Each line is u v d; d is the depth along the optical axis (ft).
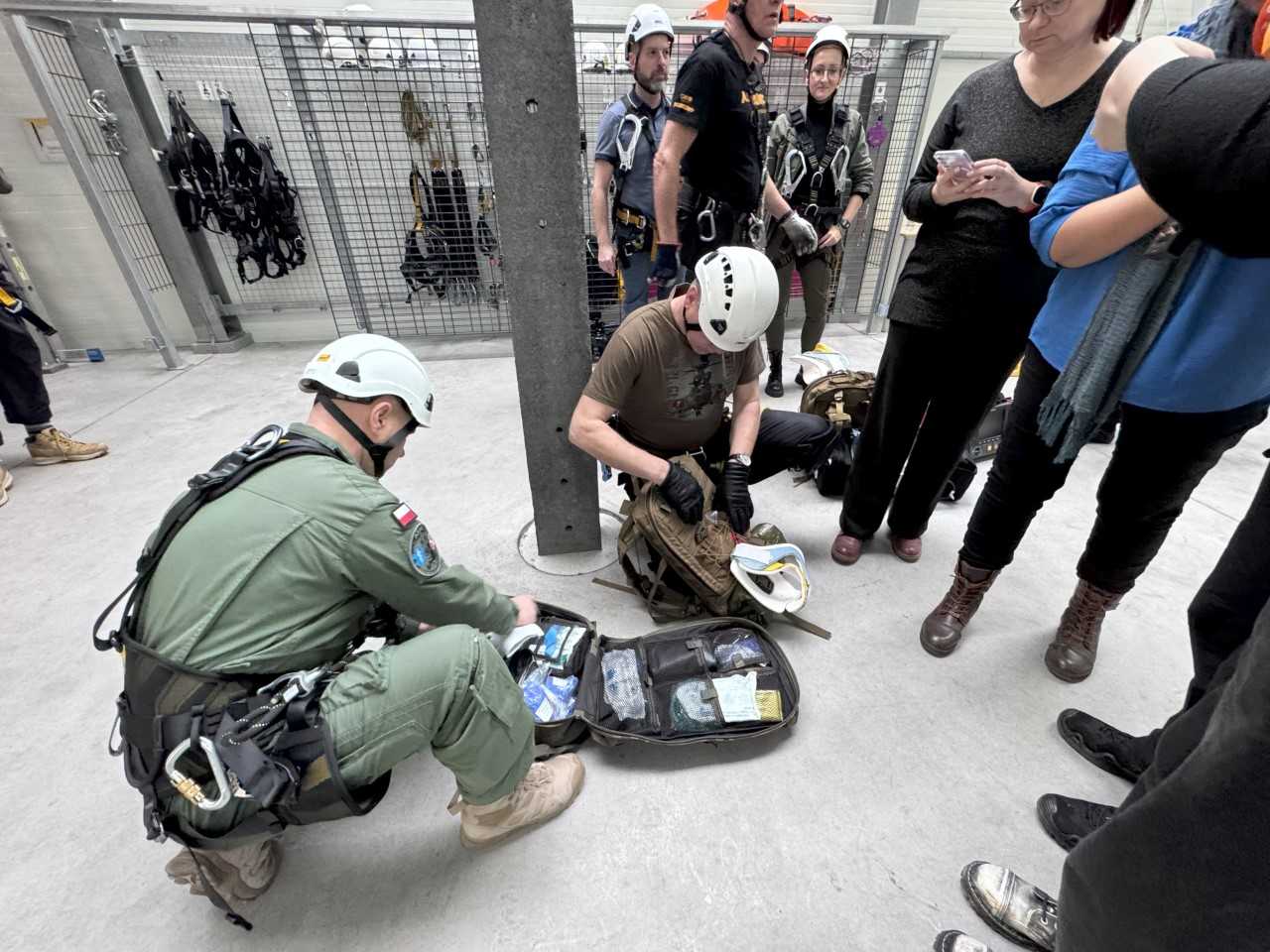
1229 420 3.17
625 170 8.05
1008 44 12.39
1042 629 5.07
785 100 11.05
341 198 11.44
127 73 10.12
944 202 3.88
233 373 11.14
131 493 7.20
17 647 4.89
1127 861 1.53
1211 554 5.98
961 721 4.21
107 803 3.68
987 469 7.71
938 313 4.38
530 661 4.15
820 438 5.56
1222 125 1.21
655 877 3.27
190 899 3.19
